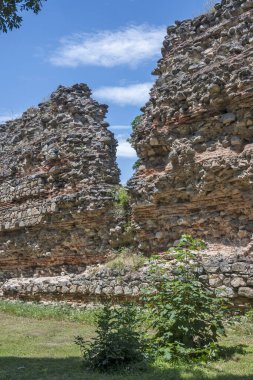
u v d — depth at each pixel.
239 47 13.89
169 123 15.01
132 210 15.88
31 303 18.06
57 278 18.16
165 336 8.34
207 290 9.15
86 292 15.61
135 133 16.17
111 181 18.83
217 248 13.29
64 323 13.94
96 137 19.47
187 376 7.20
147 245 15.38
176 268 9.12
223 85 13.66
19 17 10.41
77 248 18.48
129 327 8.52
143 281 13.63
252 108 12.99
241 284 11.18
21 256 21.55
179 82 15.05
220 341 9.63
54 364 8.75
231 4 15.12
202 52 15.62
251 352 8.64
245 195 12.83
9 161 23.66
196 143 14.07
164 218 14.84
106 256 17.19
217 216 13.52
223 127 13.64
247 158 12.80
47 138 21.12
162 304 8.58
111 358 8.05
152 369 7.75
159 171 15.27
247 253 12.22
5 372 8.17
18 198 21.84
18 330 12.84
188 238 9.16
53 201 19.33
